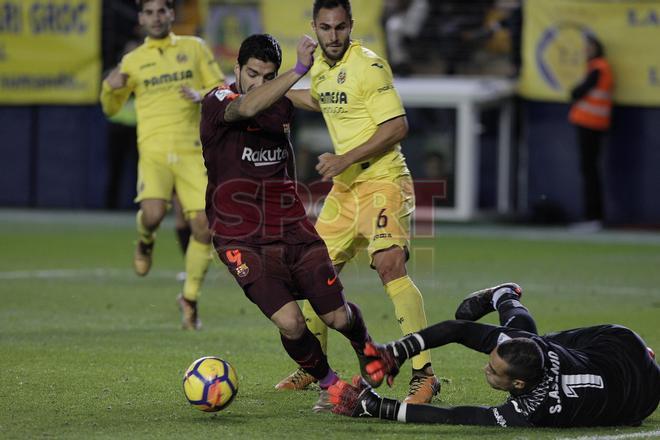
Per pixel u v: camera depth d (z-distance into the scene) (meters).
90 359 25.17
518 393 18.30
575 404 18.16
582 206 60.94
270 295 19.45
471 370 24.44
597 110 57.31
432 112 60.38
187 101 31.14
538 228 60.03
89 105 64.25
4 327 29.70
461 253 49.38
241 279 19.64
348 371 24.45
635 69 58.28
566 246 52.53
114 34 64.94
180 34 61.09
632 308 34.25
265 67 19.78
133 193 65.19
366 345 18.09
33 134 65.25
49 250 48.84
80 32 63.34
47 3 63.41
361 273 43.41
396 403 18.94
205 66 31.81
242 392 21.98
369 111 21.91
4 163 65.75
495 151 61.94
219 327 30.30
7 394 21.31
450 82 61.16
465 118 59.91
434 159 60.75
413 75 63.97
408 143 60.88
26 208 65.88
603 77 57.03
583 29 58.91
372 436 18.02
